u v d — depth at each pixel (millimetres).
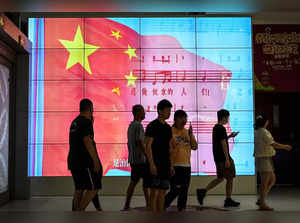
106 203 6203
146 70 7117
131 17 7164
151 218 2150
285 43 8469
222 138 5805
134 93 7078
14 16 6832
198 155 7031
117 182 6953
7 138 6438
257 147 5605
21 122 6766
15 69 6773
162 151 4375
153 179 4375
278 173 9008
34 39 7070
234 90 7141
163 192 4402
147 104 7074
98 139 6988
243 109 7125
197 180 7004
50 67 7055
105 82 7078
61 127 6980
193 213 2275
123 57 7125
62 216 2240
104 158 6977
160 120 4426
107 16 7141
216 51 7176
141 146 5316
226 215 2219
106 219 2131
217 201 6379
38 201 6445
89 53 7102
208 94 7121
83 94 7051
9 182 6559
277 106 9625
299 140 9477
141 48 7133
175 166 4945
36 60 7051
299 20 8445
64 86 7039
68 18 7121
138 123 5395
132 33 7148
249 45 7199
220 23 7203
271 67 8477
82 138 4355
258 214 2225
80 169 4363
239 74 7160
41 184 6914
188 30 7188
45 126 6969
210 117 7090
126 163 6973
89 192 4406
